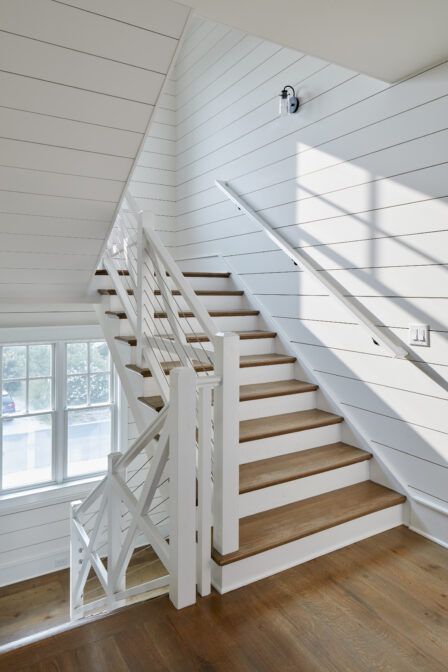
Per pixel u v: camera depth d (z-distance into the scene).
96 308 3.58
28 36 1.67
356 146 2.66
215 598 1.95
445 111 2.17
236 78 3.76
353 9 1.69
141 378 2.75
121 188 2.44
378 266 2.58
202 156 4.32
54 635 1.74
